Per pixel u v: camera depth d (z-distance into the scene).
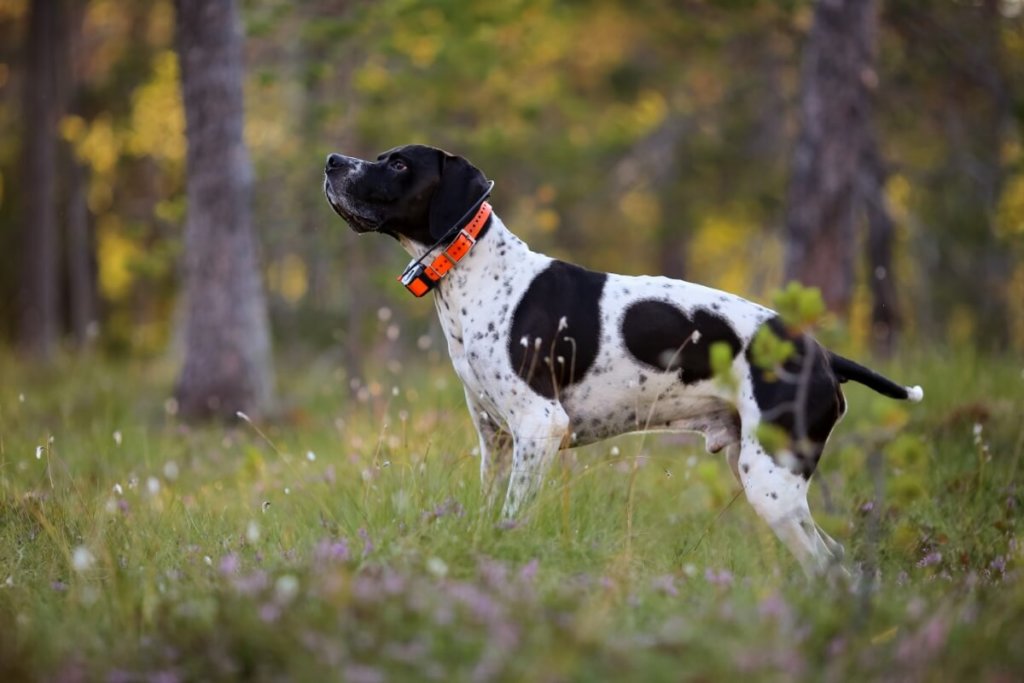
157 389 13.98
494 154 18.55
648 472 7.77
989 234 18.73
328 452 8.78
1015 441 8.30
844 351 11.46
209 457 9.30
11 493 6.84
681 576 5.19
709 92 24.42
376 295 18.08
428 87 16.94
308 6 15.08
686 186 24.38
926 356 11.16
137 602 4.71
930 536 6.55
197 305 12.36
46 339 20.36
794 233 13.73
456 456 6.95
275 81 13.70
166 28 23.53
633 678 3.84
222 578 5.00
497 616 4.22
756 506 5.88
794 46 18.80
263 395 12.50
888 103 17.50
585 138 22.41
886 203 14.88
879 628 4.44
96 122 23.25
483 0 15.05
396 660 3.96
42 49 20.12
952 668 4.05
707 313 6.08
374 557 5.10
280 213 15.39
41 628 4.66
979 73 16.14
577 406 6.15
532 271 6.17
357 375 13.67
